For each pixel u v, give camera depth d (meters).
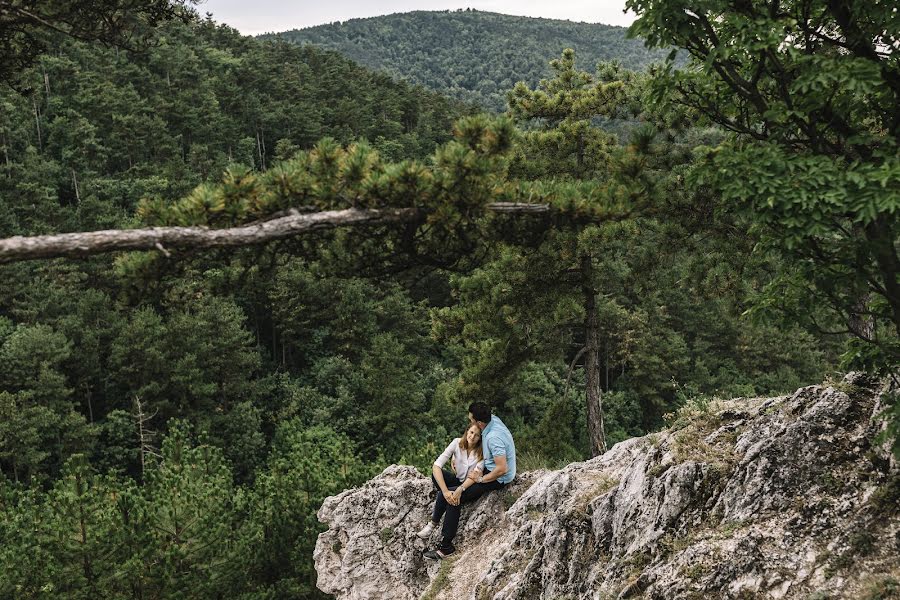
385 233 5.70
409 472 10.04
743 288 13.68
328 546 9.44
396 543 8.81
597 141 16.19
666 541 5.67
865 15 4.88
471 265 6.46
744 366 62.19
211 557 15.18
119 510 15.29
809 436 5.53
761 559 4.93
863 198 4.14
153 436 46.47
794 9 5.23
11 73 8.54
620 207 5.73
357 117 127.00
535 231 6.00
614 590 5.70
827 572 4.58
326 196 5.09
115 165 100.94
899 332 4.94
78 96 103.38
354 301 61.03
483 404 8.05
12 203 78.75
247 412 48.62
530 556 7.06
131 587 13.62
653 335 57.75
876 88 4.92
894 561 4.37
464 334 16.89
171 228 4.54
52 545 13.40
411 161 5.14
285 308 59.62
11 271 59.72
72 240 4.15
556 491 7.54
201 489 17.59
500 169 5.54
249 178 4.96
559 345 17.09
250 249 5.45
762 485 5.44
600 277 15.10
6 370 47.31
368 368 51.75
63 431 45.41
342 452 23.81
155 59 124.12
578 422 51.94
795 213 4.45
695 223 13.00
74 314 56.06
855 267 4.82
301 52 187.25
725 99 5.86
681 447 6.30
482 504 8.33
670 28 5.05
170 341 49.31
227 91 125.31
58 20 7.73
